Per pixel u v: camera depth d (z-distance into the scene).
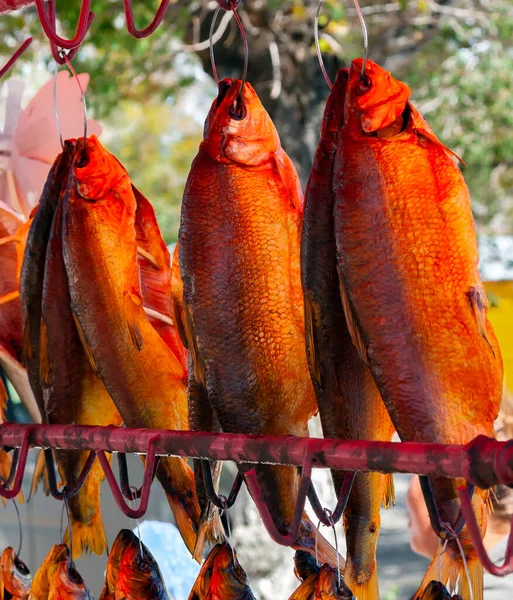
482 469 1.08
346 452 1.16
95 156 1.45
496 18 4.79
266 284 1.33
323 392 1.28
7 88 1.98
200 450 1.25
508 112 5.32
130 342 1.44
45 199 1.54
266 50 3.51
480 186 6.38
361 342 1.23
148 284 1.55
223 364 1.33
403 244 1.22
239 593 1.34
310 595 1.29
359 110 1.25
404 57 4.62
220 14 3.63
